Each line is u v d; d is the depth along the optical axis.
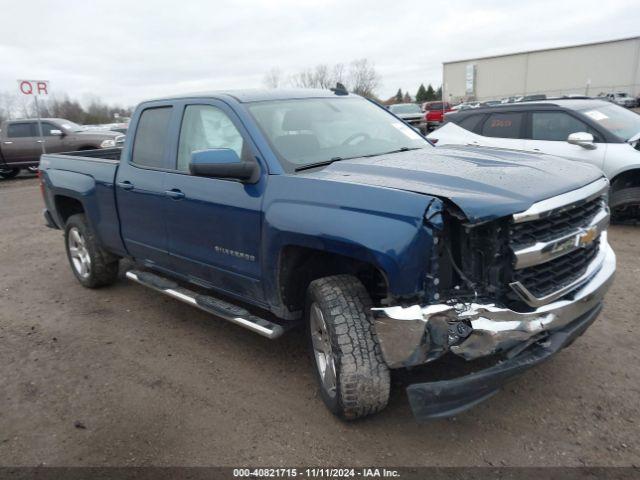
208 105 3.96
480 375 2.69
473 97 71.38
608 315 4.42
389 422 3.14
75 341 4.51
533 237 2.72
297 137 3.65
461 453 2.85
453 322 2.62
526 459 2.78
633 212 7.09
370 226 2.70
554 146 7.28
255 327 3.51
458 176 2.89
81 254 5.72
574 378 3.50
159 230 4.33
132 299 5.45
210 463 2.88
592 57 63.62
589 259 3.24
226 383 3.70
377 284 3.15
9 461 2.98
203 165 3.27
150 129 4.50
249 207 3.39
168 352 4.22
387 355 2.71
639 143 6.68
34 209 11.34
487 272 2.70
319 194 3.01
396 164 3.29
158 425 3.25
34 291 5.89
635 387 3.36
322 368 3.23
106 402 3.53
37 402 3.58
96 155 6.27
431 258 2.59
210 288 4.14
